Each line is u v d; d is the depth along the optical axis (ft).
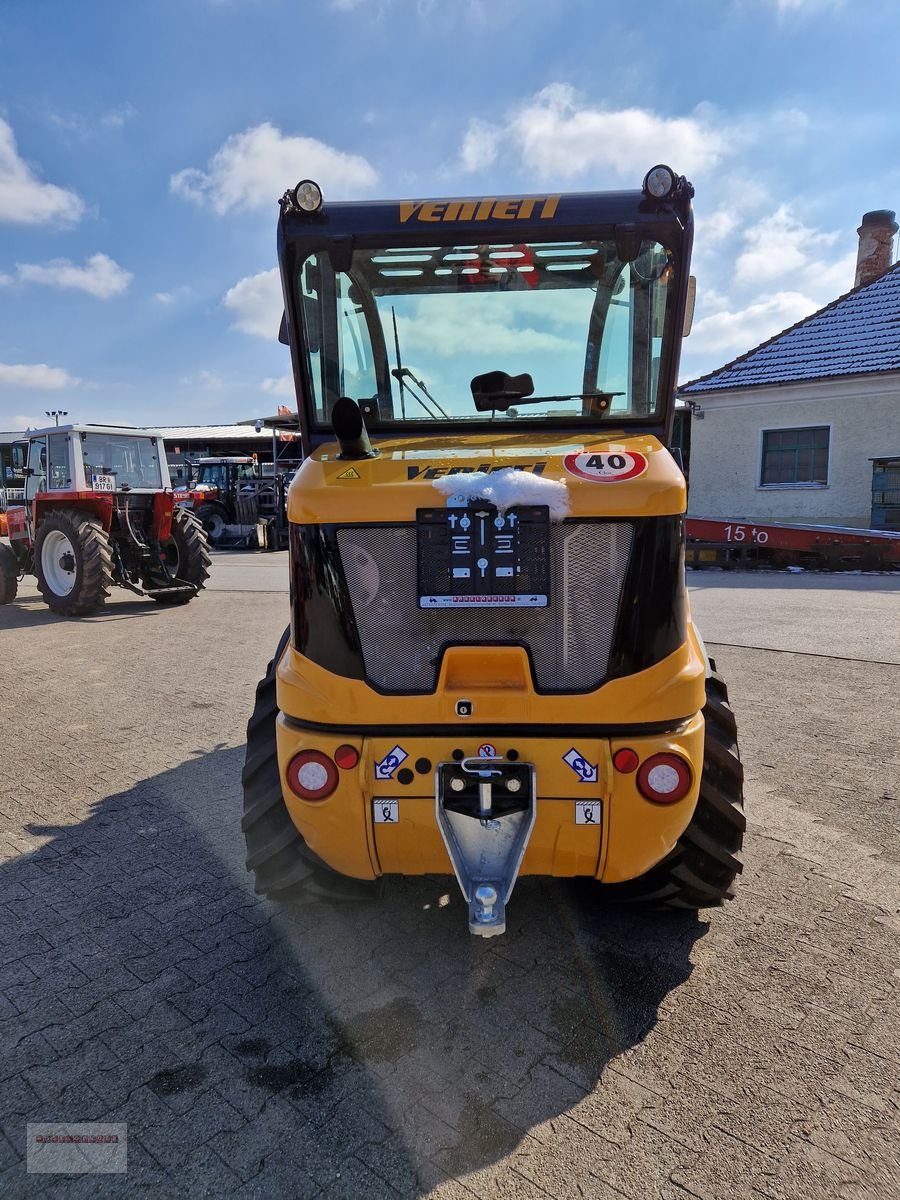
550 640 7.48
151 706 18.66
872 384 53.42
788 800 12.78
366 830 7.66
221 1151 6.39
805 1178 6.05
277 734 7.97
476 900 7.47
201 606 34.35
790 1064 7.22
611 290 9.40
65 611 31.32
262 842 9.08
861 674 20.45
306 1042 7.59
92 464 33.14
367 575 7.56
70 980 8.52
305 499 7.64
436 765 7.50
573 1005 8.07
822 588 36.86
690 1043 7.51
